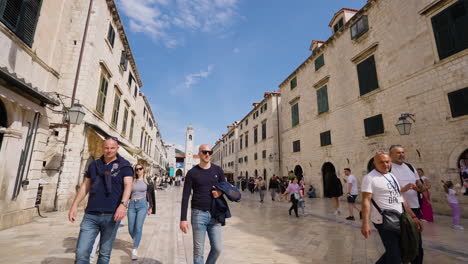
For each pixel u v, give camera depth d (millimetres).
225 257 4375
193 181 3002
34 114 6812
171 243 5227
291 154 22000
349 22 15133
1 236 5148
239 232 6508
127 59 16422
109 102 13039
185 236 5934
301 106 20609
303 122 20094
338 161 15477
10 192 6004
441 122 9398
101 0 11266
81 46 10133
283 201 15445
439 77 9602
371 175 3041
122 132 16000
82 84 9812
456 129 8883
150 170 28984
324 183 17203
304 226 7281
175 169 81938
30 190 6754
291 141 22125
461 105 8781
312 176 18312
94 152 10984
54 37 7918
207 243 5391
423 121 10117
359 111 13969
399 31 11578
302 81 20734
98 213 2744
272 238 5828
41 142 7145
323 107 17375
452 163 8891
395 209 2834
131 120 18766
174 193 21594
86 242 2625
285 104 23969
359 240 5574
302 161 19891
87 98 10125
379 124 12430
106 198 2795
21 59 6430
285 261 4168
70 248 4445
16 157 6148
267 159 26703
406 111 10945
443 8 9578
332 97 16500
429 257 4336
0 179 5695
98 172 2908
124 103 16297
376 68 12844
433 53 9867
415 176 3869
